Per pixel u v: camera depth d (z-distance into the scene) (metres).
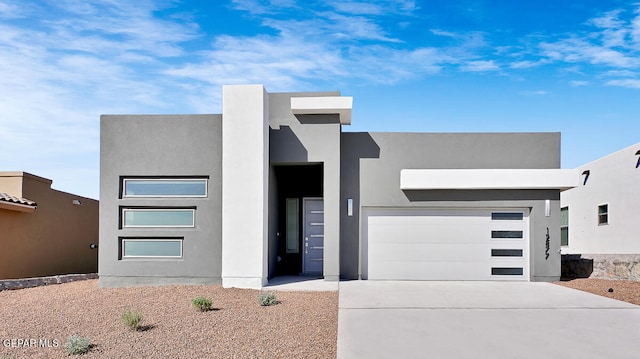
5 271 15.41
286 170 15.42
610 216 19.19
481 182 13.38
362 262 13.82
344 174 13.88
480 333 7.66
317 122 13.42
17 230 16.05
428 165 13.88
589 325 8.12
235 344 7.41
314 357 6.77
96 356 6.93
